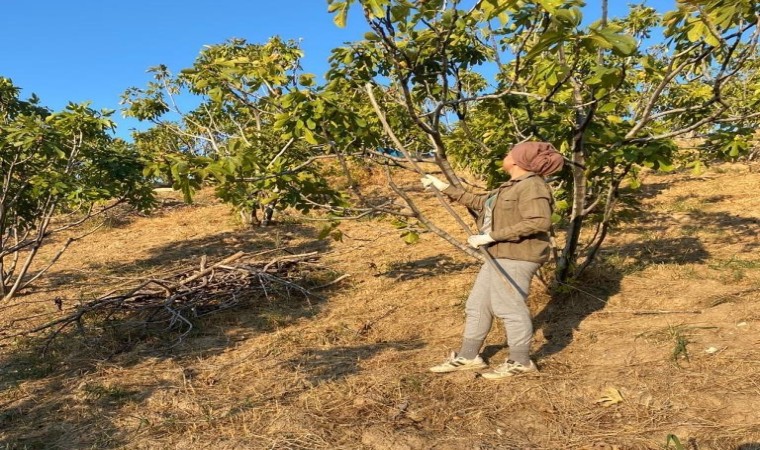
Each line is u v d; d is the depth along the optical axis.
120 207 12.22
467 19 3.46
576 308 4.54
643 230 7.28
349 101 4.47
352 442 2.76
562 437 2.70
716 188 10.11
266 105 5.21
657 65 5.06
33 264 8.16
